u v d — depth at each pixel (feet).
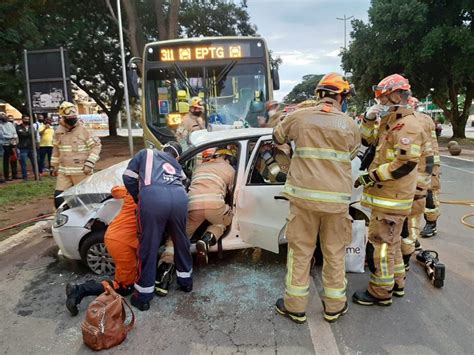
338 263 10.48
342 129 9.85
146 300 11.46
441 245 16.43
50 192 29.01
